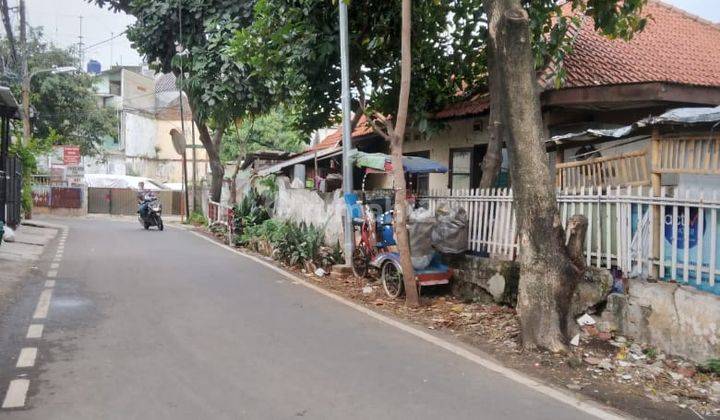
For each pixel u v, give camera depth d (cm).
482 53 1180
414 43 1171
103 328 653
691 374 550
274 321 710
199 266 1152
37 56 2892
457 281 893
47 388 467
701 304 570
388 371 534
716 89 928
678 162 612
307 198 1483
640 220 638
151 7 1753
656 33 1257
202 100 1700
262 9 1102
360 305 827
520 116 610
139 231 1972
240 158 2386
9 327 648
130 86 4244
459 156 1314
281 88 1472
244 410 432
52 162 3053
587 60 1063
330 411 434
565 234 636
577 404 471
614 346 625
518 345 635
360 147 1686
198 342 606
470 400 468
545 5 1005
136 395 456
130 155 4069
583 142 791
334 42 1105
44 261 1140
